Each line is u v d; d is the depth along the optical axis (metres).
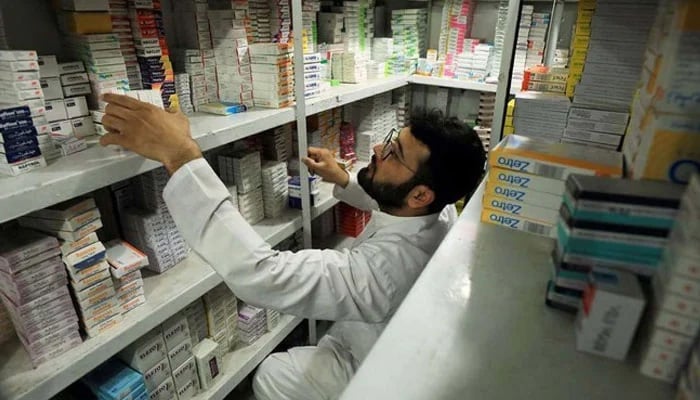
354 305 1.16
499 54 2.22
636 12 0.98
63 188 0.80
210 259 1.00
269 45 1.33
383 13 2.51
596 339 0.43
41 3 1.05
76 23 0.98
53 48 1.10
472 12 2.37
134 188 1.25
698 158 0.46
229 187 1.42
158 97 1.10
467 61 2.26
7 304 0.89
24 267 0.84
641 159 0.50
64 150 0.91
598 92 1.09
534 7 2.17
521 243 0.65
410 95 2.70
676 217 0.42
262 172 1.57
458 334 0.47
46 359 0.91
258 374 1.46
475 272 0.57
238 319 1.58
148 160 0.96
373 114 2.23
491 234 0.67
